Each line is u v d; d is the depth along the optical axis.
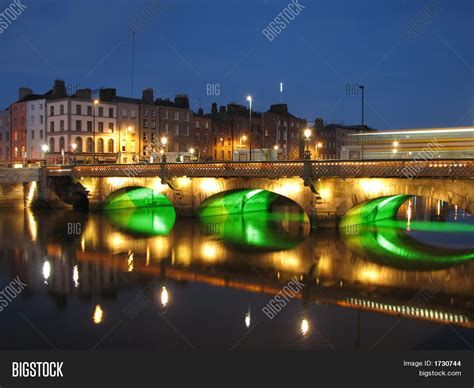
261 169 39.38
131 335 17.05
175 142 86.62
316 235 36.88
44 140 78.75
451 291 22.59
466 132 37.62
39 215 52.62
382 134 41.34
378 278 25.17
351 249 33.16
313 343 16.20
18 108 83.88
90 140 76.88
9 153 86.81
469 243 35.56
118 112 79.50
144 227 44.78
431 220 50.16
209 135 92.31
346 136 43.25
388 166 33.00
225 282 24.27
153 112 83.88
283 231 42.28
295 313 19.38
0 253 32.19
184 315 19.11
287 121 106.06
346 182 36.00
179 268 27.50
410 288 23.12
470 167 29.80
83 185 54.66
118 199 57.25
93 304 20.70
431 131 39.06
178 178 46.09
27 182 58.62
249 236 39.44
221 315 19.08
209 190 44.78
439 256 30.83
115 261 29.55
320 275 25.80
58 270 27.09
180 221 45.50
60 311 19.77
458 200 31.22
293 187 38.69
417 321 18.38
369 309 19.91
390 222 48.00
